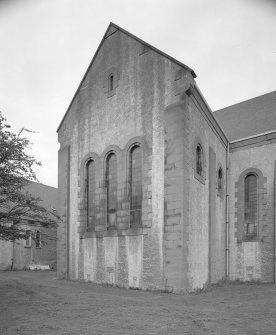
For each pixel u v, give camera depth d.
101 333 7.74
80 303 11.07
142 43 16.73
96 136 18.27
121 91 17.31
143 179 15.48
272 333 8.01
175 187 14.23
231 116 25.73
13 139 11.76
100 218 17.28
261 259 19.64
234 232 20.72
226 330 8.13
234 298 13.18
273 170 20.05
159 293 13.82
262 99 25.22
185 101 14.67
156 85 15.78
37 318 9.17
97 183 17.73
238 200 20.91
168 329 8.07
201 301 12.33
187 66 14.87
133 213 15.99
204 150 16.83
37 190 39.56
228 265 20.41
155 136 15.42
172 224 14.12
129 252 15.59
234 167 21.38
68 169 19.44
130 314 9.56
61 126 20.48
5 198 11.88
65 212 19.03
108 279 16.30
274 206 19.72
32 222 12.41
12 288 13.73
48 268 32.72
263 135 20.53
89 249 17.52
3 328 8.25
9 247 31.50
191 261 14.34
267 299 12.84
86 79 19.44
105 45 18.64
